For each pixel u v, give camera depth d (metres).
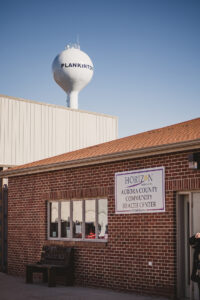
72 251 13.89
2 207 18.80
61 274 13.71
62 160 14.49
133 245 12.01
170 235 11.02
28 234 16.05
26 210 16.27
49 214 15.34
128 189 12.27
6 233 18.47
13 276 16.41
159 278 11.22
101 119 27.77
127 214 12.25
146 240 11.65
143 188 11.83
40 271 14.57
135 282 11.86
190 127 13.27
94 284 13.12
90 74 32.19
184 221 11.04
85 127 26.83
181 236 10.99
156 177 11.48
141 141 13.05
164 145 10.81
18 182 16.86
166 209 11.17
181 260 10.94
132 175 12.18
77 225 14.09
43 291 12.48
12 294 11.99
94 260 13.20
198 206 10.57
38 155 24.41
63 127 25.73
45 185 15.41
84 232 13.82
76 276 13.74
